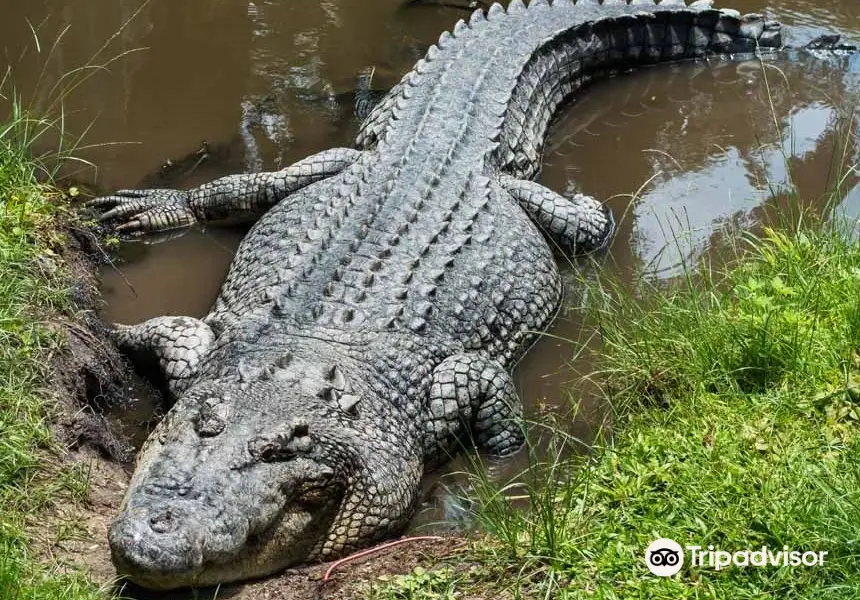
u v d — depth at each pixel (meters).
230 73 5.22
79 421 3.78
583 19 5.36
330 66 5.31
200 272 4.44
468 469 3.92
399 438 3.76
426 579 3.44
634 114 5.22
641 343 3.96
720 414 3.73
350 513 3.63
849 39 5.62
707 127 5.11
